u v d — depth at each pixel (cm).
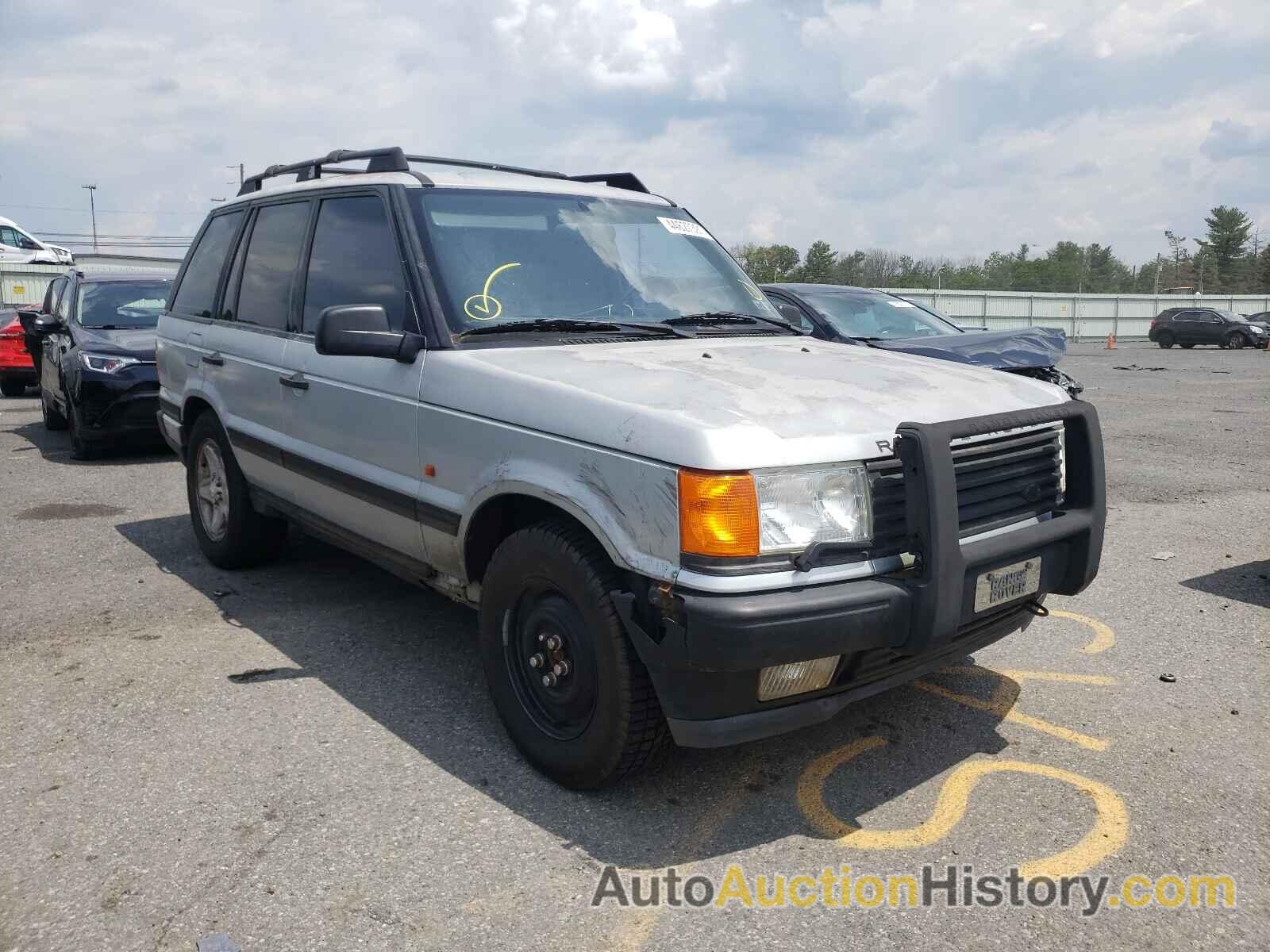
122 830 302
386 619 497
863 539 290
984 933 259
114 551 622
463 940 253
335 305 432
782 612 270
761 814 316
